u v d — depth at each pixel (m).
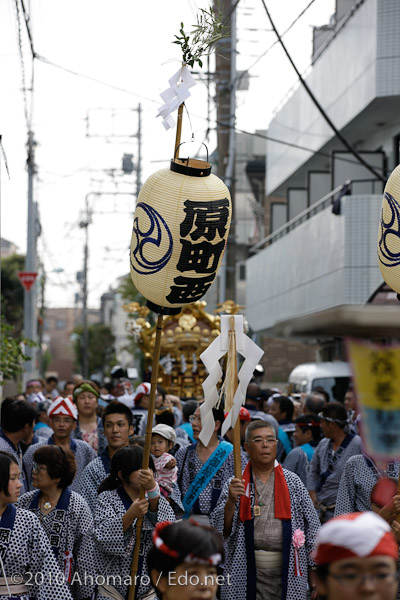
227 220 6.47
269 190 31.98
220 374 7.01
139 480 6.24
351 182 20.14
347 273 19.36
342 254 19.56
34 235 24.38
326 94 23.92
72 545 6.30
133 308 17.06
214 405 7.12
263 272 28.20
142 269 6.45
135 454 6.53
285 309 25.23
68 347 109.31
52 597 5.49
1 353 14.47
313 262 22.25
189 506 7.86
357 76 20.88
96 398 10.18
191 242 6.37
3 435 8.27
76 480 8.70
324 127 24.17
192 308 16.83
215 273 6.54
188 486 8.03
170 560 3.75
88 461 8.92
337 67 22.73
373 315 2.58
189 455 8.12
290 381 22.64
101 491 6.65
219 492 7.83
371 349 3.10
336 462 9.21
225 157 27.41
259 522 6.66
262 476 6.80
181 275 6.42
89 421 10.16
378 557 2.96
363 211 19.31
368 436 3.10
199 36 6.50
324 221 21.28
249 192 41.28
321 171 25.14
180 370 16.78
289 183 29.97
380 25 19.33
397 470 7.23
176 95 6.50
